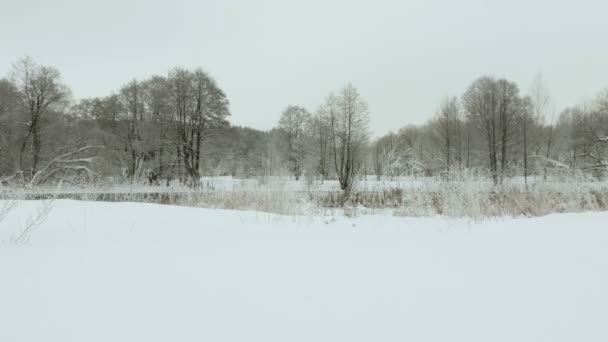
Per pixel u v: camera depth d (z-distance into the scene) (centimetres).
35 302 229
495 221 681
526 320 202
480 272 296
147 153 3077
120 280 277
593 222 505
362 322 205
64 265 317
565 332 186
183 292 253
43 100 3069
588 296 232
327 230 554
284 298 243
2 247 392
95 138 3081
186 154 3194
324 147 4038
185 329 194
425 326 198
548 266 302
